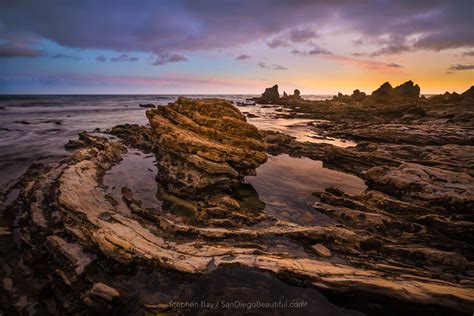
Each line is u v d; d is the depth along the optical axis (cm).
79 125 4775
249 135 1858
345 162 2505
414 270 966
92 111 7838
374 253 1093
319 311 811
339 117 6444
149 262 945
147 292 866
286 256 1030
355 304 834
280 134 3634
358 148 3141
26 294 883
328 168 2450
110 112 7606
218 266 923
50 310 840
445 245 1172
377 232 1289
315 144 3275
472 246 1160
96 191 1463
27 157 2489
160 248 1018
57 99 14575
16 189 1706
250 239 1154
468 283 902
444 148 2628
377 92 10375
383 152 2802
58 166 2116
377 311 816
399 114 5925
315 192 1744
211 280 884
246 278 894
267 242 1140
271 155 2900
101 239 999
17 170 2108
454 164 2133
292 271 898
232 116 1888
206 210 1379
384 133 3600
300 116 7106
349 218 1395
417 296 785
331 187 1866
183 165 1667
